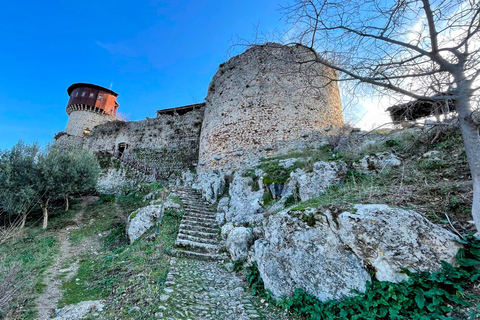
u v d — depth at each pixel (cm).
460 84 260
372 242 294
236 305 346
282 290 348
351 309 268
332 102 1205
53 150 1154
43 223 969
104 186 1499
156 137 1834
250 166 970
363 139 730
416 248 271
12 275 429
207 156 1222
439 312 221
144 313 315
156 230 657
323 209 369
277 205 618
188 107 2019
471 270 243
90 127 2628
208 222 718
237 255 506
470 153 243
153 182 1314
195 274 443
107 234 844
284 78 1139
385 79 311
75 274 534
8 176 941
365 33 337
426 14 268
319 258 333
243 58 1272
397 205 346
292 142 1034
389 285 262
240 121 1147
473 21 259
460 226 287
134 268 477
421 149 544
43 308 382
